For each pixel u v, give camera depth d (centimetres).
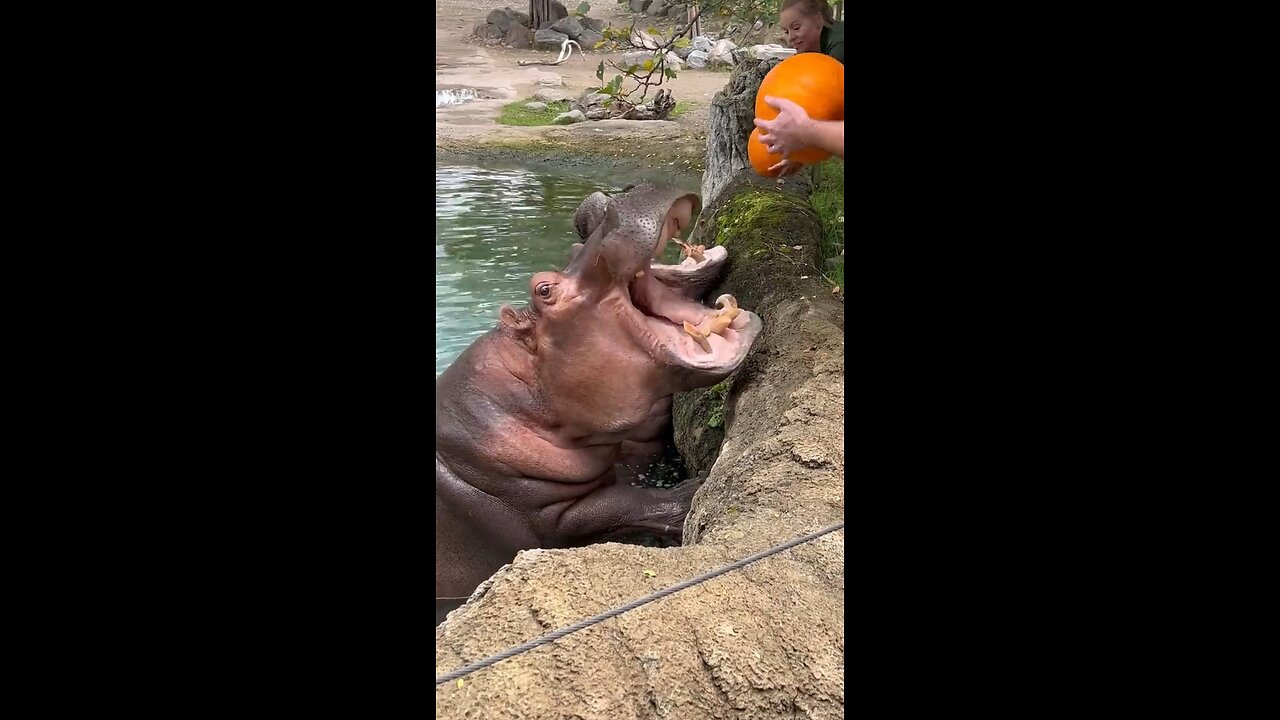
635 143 1296
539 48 2258
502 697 212
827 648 233
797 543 272
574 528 444
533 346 423
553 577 250
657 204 398
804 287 521
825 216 718
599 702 215
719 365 406
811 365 428
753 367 466
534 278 409
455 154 1243
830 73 384
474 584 450
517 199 1006
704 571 261
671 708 217
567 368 412
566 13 2373
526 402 428
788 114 377
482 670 218
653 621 232
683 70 1908
